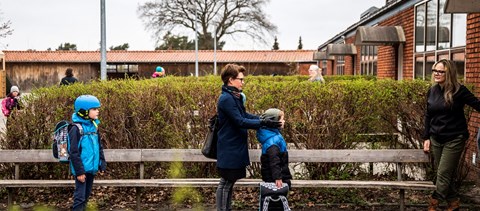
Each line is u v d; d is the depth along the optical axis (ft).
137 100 27.09
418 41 46.26
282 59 156.56
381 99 25.96
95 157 21.97
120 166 27.68
